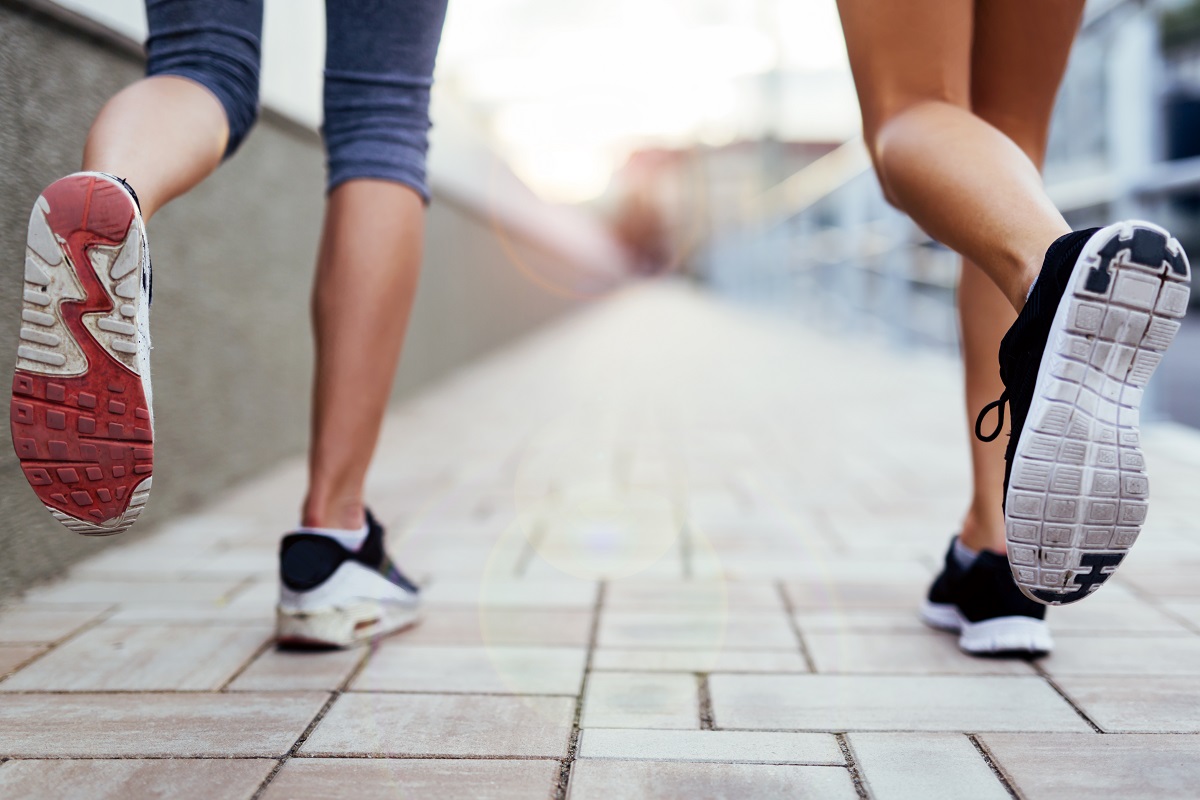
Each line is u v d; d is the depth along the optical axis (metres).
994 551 1.24
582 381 4.89
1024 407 0.86
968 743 0.97
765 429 3.29
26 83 1.47
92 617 1.38
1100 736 0.99
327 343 1.23
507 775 0.90
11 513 1.46
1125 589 1.50
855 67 1.11
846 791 0.87
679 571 1.66
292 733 0.99
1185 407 3.69
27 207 1.47
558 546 1.84
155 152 0.94
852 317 7.02
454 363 5.12
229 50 1.09
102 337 0.84
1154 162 2.87
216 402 2.21
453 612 1.43
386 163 1.23
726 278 15.87
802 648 1.27
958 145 0.94
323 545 1.24
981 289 1.25
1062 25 1.17
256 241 2.44
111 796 0.85
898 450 2.86
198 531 1.92
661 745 0.97
